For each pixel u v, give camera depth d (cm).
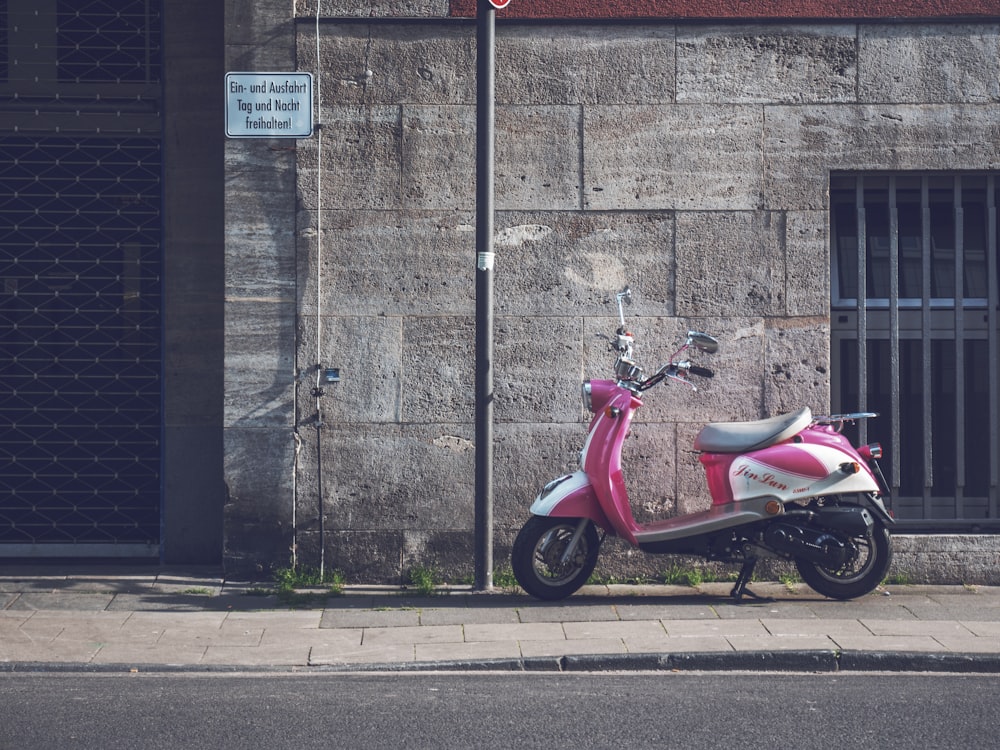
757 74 869
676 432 875
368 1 866
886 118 869
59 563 902
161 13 905
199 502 902
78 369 904
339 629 729
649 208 871
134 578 857
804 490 775
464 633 716
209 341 901
